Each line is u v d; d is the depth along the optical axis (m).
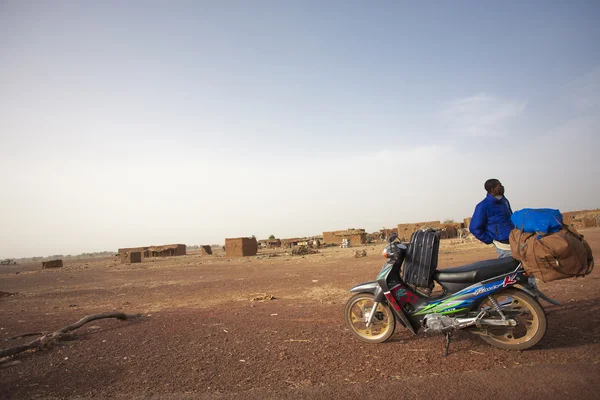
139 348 5.64
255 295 10.73
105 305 10.43
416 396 3.56
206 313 8.27
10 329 7.48
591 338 4.80
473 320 4.64
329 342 5.46
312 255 34.16
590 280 9.11
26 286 18.23
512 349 4.61
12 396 4.00
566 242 4.14
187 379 4.32
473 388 3.65
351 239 59.34
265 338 5.87
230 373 4.44
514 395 3.45
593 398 3.30
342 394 3.71
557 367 4.00
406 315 5.19
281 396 3.74
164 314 8.43
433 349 4.89
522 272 4.63
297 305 8.69
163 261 41.78
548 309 6.51
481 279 4.86
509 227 5.36
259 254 43.78
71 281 20.20
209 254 56.38
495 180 5.44
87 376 4.54
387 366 4.39
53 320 8.33
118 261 50.59
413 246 5.25
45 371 4.73
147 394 3.96
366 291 5.43
